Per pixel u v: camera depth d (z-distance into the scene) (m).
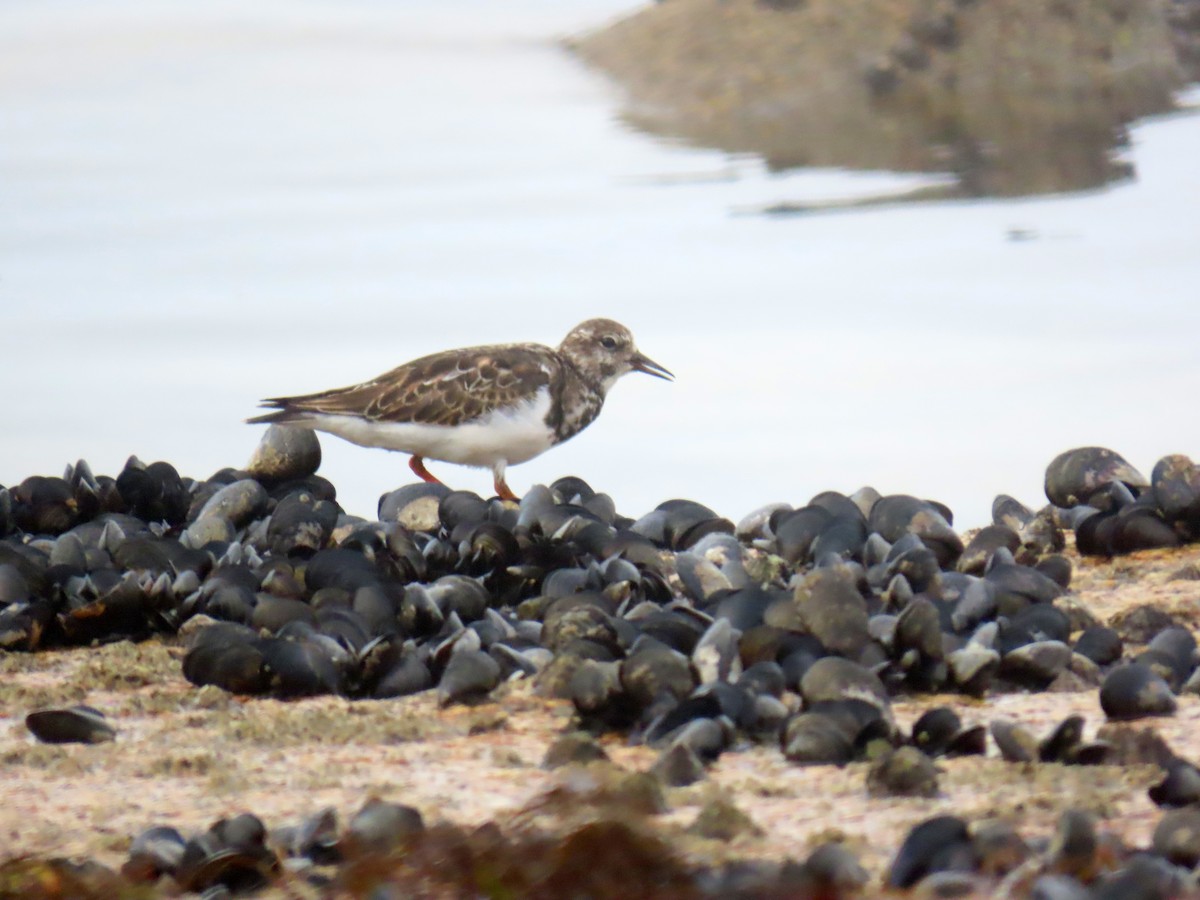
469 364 18.12
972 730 9.20
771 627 10.57
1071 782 8.63
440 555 13.88
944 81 40.47
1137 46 42.12
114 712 10.48
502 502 15.86
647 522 15.24
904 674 10.48
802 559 13.80
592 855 7.59
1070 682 10.59
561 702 10.51
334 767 9.28
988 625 10.96
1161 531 14.16
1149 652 10.63
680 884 7.46
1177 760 8.48
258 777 9.16
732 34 43.38
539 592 13.30
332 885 7.61
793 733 9.25
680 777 8.83
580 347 19.33
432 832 7.82
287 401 17.58
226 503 15.52
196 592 12.52
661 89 43.56
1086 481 15.89
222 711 10.47
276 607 12.04
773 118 40.81
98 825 8.47
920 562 12.36
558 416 18.70
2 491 15.67
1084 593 13.05
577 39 46.62
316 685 10.80
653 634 10.93
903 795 8.51
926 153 38.62
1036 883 6.89
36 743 9.88
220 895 7.50
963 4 41.91
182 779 9.20
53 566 13.09
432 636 12.09
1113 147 38.34
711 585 12.64
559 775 9.00
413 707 10.53
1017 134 39.75
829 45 42.38
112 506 15.93
